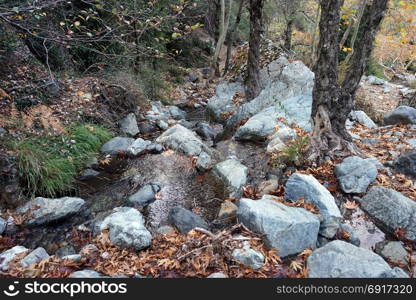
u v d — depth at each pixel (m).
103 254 2.89
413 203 3.19
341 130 4.11
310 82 6.04
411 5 7.91
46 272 2.68
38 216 3.45
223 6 10.41
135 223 3.11
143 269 2.71
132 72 7.95
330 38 3.54
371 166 3.67
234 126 5.96
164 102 8.65
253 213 2.95
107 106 6.18
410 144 4.75
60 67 6.56
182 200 3.93
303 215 3.01
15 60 5.36
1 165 3.76
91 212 3.75
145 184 4.29
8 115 4.55
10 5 4.02
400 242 3.03
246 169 4.18
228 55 11.86
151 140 5.82
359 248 2.64
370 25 3.56
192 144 5.00
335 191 3.61
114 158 4.98
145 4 6.69
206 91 10.57
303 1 11.95
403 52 12.29
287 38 11.49
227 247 2.81
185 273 2.65
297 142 4.14
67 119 5.24
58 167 4.20
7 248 3.12
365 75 11.83
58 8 5.57
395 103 8.20
